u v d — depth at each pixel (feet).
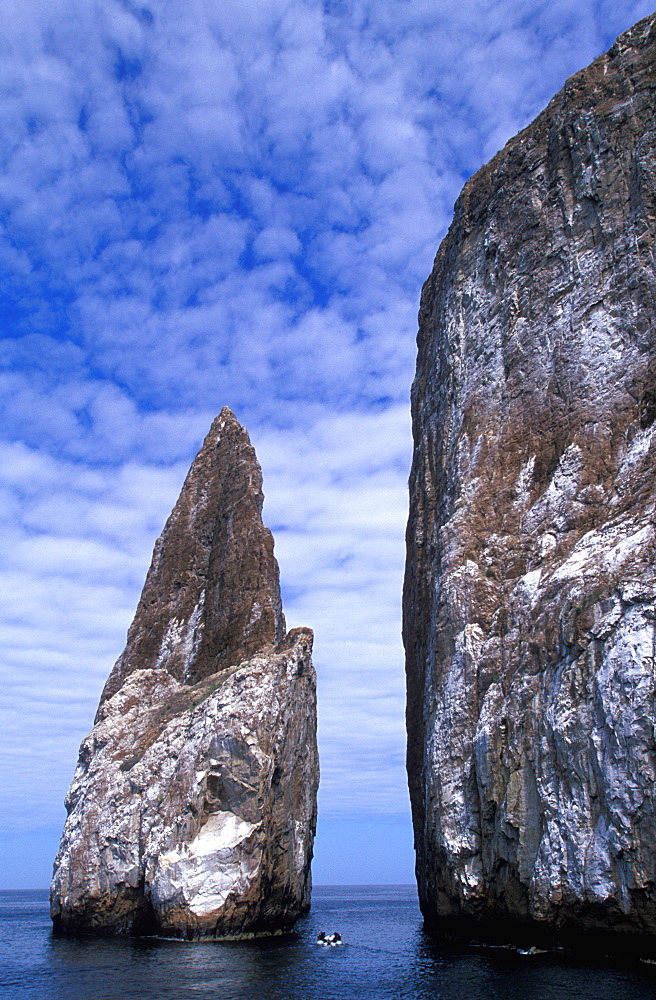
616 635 108.99
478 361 173.99
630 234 150.51
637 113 158.10
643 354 141.69
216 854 146.10
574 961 103.86
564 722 112.16
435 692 149.48
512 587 140.77
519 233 172.86
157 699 192.24
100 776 172.86
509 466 156.46
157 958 127.95
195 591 220.02
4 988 104.17
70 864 166.50
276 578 215.92
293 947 144.36
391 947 146.72
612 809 101.65
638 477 129.90
